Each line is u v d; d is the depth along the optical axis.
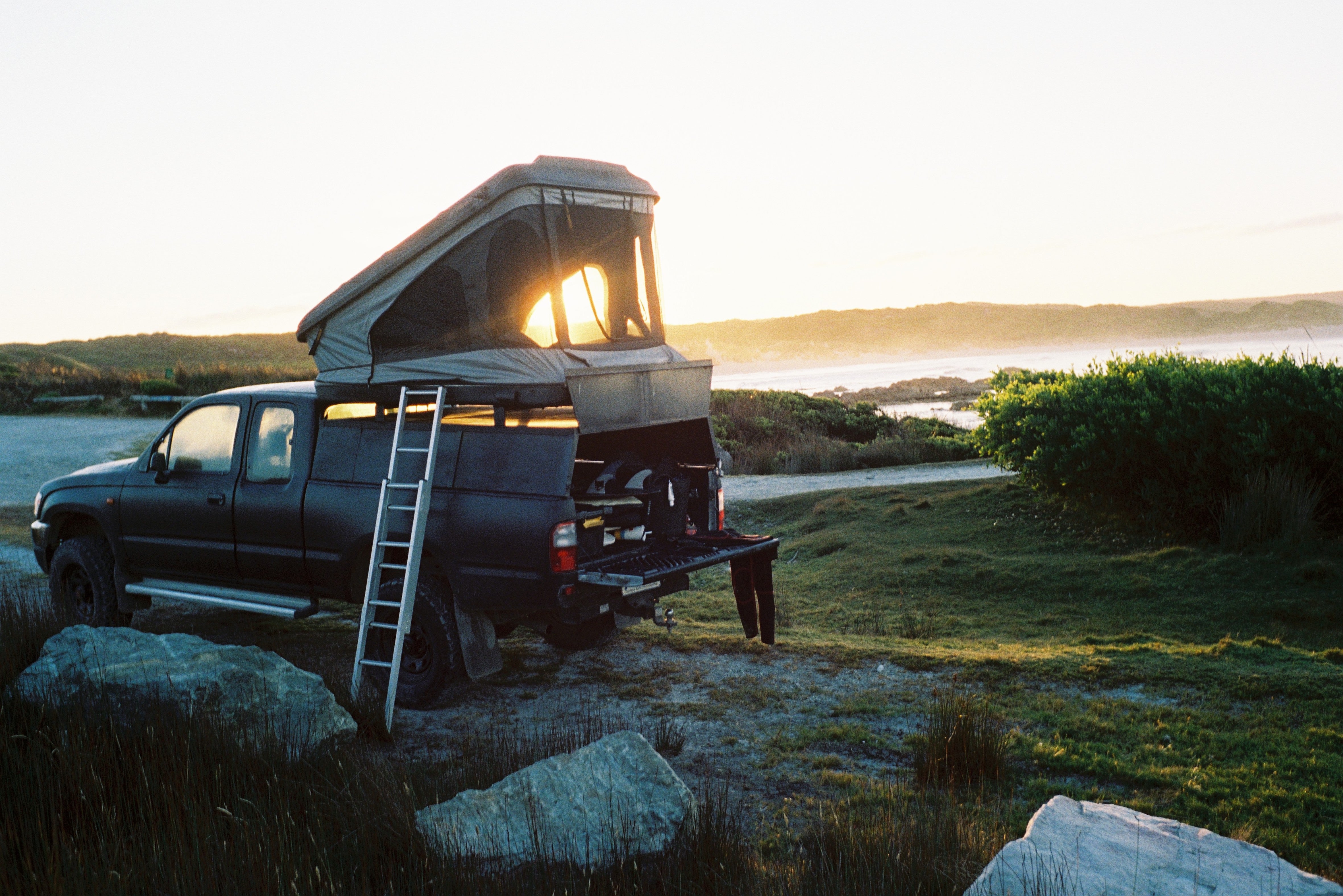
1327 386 10.08
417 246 6.05
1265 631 8.01
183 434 7.33
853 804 4.43
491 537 5.61
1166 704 6.02
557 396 5.60
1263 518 9.70
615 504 6.00
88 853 3.38
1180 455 10.42
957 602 9.83
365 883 3.20
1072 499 11.97
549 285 5.85
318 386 6.70
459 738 5.43
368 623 5.80
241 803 3.83
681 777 4.88
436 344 6.09
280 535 6.57
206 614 8.73
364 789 3.97
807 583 11.18
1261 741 5.28
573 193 6.07
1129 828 3.27
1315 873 3.76
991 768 4.80
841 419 28.25
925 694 6.27
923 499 14.16
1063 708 5.92
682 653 7.32
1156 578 9.44
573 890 3.22
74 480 7.89
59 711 4.73
